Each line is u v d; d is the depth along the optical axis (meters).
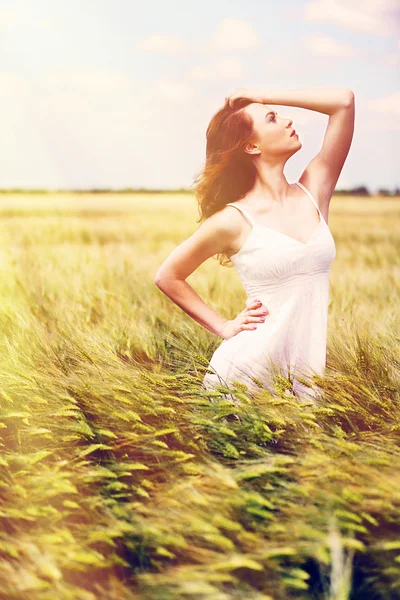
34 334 2.84
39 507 1.68
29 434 2.07
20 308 3.31
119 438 2.13
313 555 1.54
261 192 2.38
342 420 2.15
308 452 1.87
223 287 4.20
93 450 1.96
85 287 4.15
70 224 11.74
